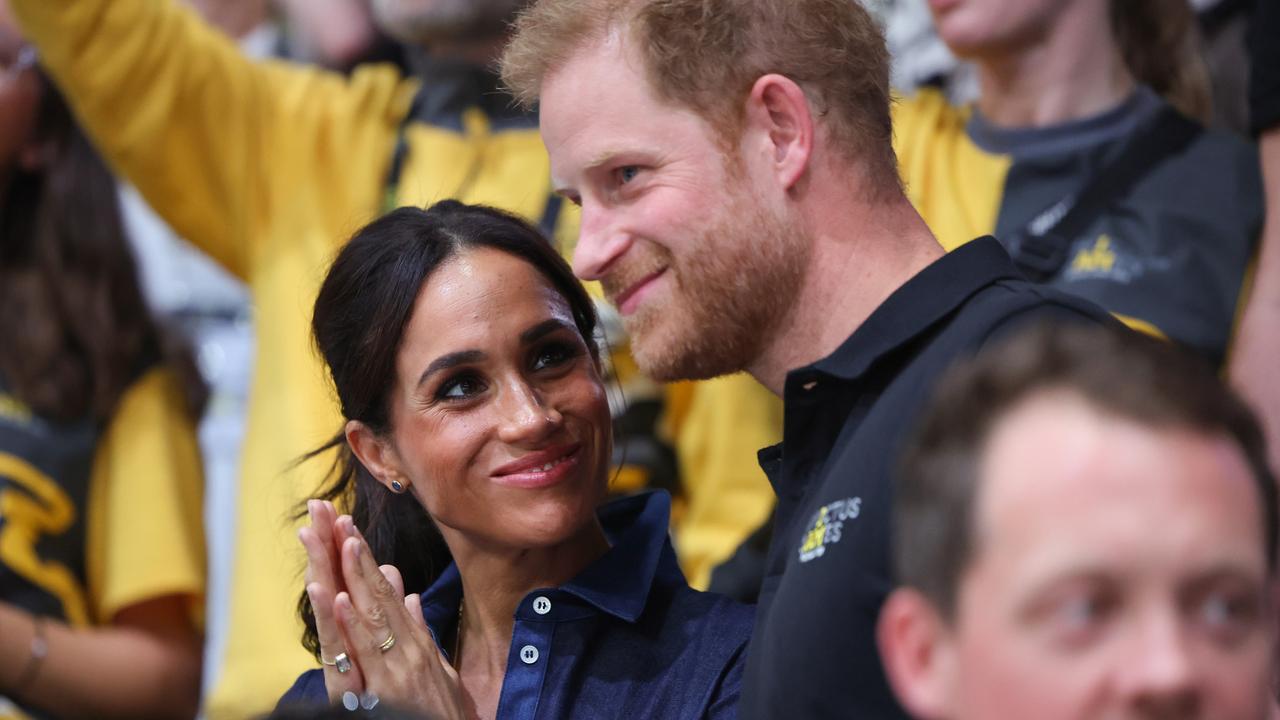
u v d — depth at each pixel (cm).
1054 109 1002
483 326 661
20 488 1160
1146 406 349
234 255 1185
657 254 606
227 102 1167
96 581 1188
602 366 763
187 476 1223
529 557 686
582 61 615
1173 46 1020
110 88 1141
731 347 611
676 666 666
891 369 573
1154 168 958
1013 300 557
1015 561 348
